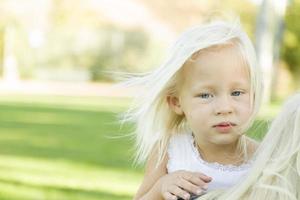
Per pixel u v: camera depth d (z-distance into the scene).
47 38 35.69
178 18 36.78
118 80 2.99
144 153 2.81
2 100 23.45
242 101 2.48
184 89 2.54
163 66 2.58
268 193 2.06
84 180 8.58
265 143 2.17
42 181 8.52
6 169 9.52
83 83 35.19
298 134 2.10
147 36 36.19
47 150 11.60
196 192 2.38
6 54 35.19
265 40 25.61
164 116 2.71
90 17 36.34
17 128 15.11
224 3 34.31
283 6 27.44
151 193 2.51
